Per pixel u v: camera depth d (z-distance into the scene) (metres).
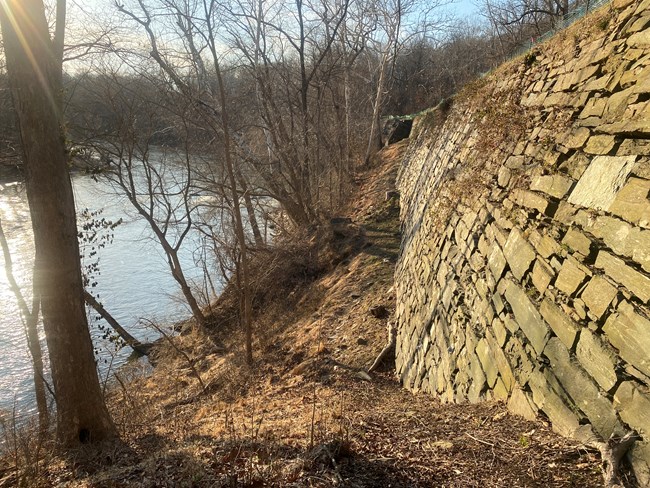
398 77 44.34
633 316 2.72
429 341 7.01
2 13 5.14
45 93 5.39
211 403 9.41
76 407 5.80
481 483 3.10
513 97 7.17
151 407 9.88
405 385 7.70
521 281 4.31
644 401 2.53
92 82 15.72
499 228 5.31
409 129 32.28
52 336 5.73
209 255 22.00
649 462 2.40
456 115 12.13
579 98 4.62
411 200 15.73
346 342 10.26
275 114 19.19
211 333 15.98
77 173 31.73
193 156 19.89
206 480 3.71
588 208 3.57
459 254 6.62
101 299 18.81
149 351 16.00
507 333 4.33
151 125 17.41
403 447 3.94
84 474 4.75
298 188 19.50
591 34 5.06
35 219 5.57
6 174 14.32
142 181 21.91
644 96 3.38
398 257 14.18
